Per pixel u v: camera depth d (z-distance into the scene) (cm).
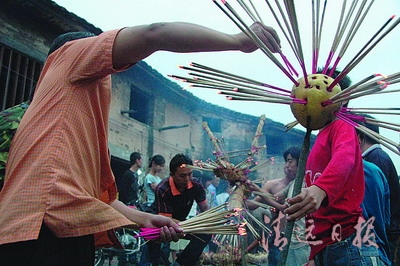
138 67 1054
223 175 310
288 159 409
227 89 155
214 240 313
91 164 154
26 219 134
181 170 397
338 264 201
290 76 156
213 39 146
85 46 154
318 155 206
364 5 162
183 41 144
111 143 1009
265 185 415
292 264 343
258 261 374
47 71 163
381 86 142
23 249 141
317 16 167
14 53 722
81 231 139
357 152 205
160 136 1200
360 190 204
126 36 149
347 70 149
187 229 202
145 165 1126
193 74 156
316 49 168
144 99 1197
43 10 737
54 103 150
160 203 402
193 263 364
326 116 154
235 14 143
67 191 139
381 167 280
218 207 221
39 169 140
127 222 146
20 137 149
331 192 166
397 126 154
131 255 520
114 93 1035
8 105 696
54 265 142
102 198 184
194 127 1365
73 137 147
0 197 143
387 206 247
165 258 432
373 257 202
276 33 159
